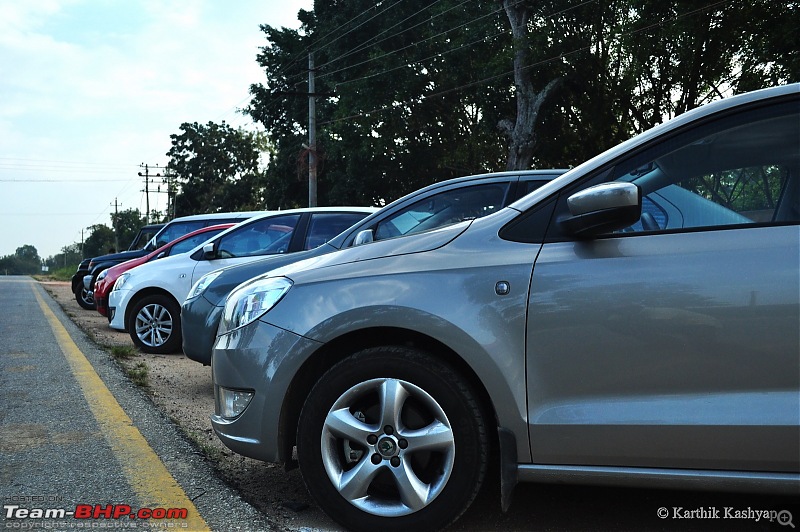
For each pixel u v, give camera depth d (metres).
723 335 2.55
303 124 37.75
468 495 2.76
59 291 26.80
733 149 2.73
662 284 2.62
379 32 30.69
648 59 21.78
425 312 2.81
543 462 2.72
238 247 8.43
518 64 24.92
